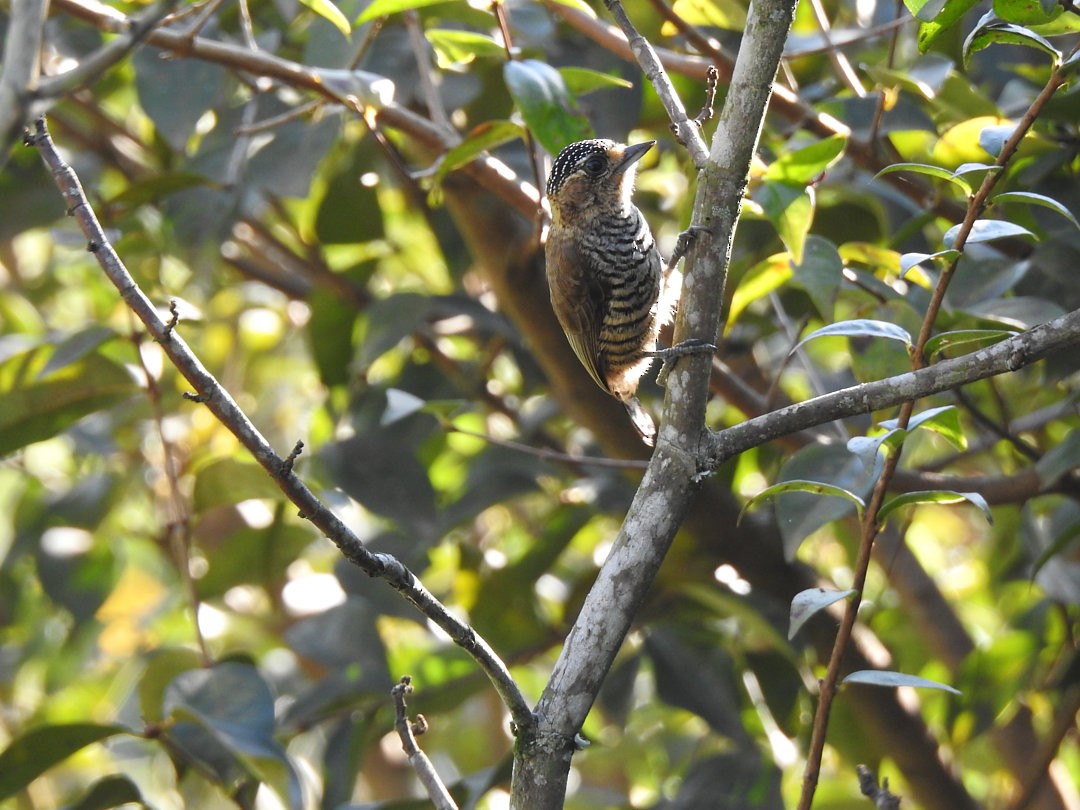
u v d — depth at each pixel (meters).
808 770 5.90
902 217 10.34
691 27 8.92
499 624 10.85
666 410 5.56
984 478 8.91
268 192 10.18
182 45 8.13
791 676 10.48
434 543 10.65
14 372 9.58
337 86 8.32
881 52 10.72
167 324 5.00
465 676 10.54
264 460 4.93
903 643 12.56
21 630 13.45
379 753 13.92
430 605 5.10
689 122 5.82
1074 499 8.85
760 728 11.01
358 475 10.72
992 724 10.34
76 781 14.71
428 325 12.32
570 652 5.37
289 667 13.29
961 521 15.45
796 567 10.48
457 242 11.85
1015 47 10.88
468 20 9.41
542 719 5.29
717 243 5.57
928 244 10.27
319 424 13.06
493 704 14.61
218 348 14.85
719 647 10.77
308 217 11.98
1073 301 8.92
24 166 10.96
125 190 9.80
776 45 5.43
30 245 15.81
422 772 5.48
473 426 13.16
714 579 10.23
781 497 7.74
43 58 9.92
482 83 10.67
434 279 14.50
